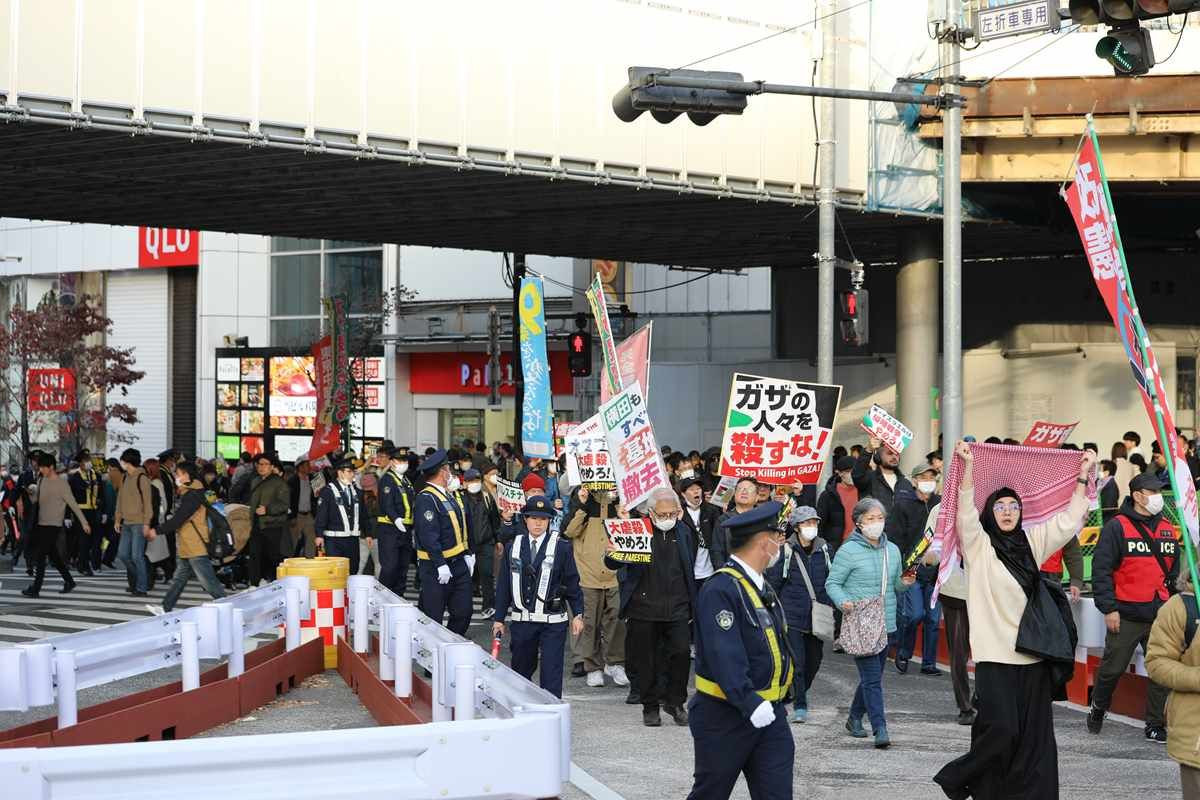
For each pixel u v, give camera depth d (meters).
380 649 13.16
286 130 20.28
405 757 5.64
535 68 22.62
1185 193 27.05
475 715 8.30
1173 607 7.82
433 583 16.09
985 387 33.22
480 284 43.78
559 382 42.00
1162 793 10.27
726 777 7.71
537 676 15.49
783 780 7.75
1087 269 32.69
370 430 46.28
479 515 20.52
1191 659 7.71
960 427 21.11
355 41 20.88
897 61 26.44
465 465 23.50
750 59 24.97
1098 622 14.03
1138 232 31.39
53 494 23.67
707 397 36.91
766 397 15.20
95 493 28.73
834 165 23.09
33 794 5.25
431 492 16.20
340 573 15.84
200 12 19.44
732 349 40.75
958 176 21.00
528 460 23.55
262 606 14.48
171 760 5.39
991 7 20.42
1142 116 24.53
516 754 5.74
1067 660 8.61
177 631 12.11
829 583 11.98
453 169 22.08
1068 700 14.39
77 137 19.33
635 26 23.78
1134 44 13.16
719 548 13.97
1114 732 12.62
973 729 8.81
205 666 15.90
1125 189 26.61
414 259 45.56
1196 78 24.27
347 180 23.17
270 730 12.30
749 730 7.69
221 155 20.89
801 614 12.91
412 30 21.39
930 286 30.03
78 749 5.31
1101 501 21.80
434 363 45.09
